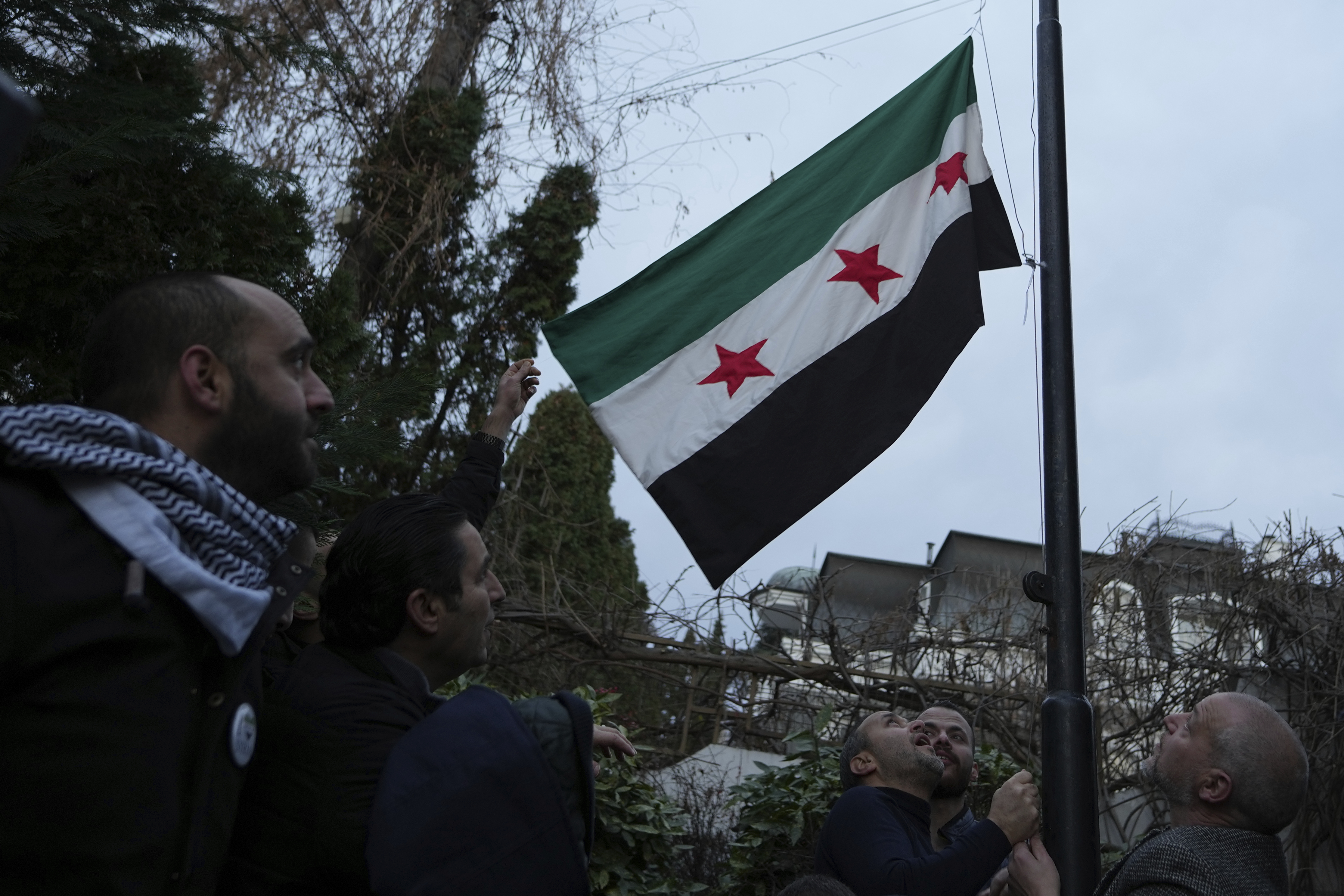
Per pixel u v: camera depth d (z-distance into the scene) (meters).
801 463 3.54
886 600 9.28
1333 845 6.24
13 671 1.17
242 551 1.38
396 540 1.83
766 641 7.16
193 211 4.09
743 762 6.83
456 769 1.53
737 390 3.62
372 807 1.55
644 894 4.41
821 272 3.77
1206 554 6.92
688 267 3.84
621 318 3.75
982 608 6.90
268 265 4.38
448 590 1.85
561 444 13.40
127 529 1.24
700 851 6.20
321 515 3.49
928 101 3.96
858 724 6.44
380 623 1.81
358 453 3.62
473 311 8.12
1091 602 6.73
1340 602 6.55
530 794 1.53
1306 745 6.38
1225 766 2.30
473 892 1.46
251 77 6.95
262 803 1.61
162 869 1.25
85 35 3.76
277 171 4.30
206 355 1.43
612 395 3.62
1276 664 6.59
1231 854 2.20
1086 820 2.70
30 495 1.21
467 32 8.05
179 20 3.80
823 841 3.13
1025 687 6.48
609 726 4.88
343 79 7.12
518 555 8.27
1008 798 2.82
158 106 3.73
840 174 3.97
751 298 3.77
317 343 4.66
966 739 3.57
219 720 1.35
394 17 7.77
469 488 2.55
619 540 14.77
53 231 3.24
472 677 6.84
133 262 3.84
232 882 1.58
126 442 1.29
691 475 3.51
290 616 2.09
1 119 0.85
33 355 3.90
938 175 3.85
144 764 1.23
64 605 1.19
